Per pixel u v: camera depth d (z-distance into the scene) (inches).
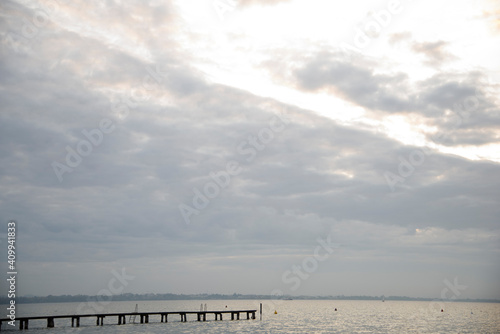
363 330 3442.4
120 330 2815.0
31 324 3526.1
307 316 5462.6
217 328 3137.3
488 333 3351.4
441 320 4980.3
